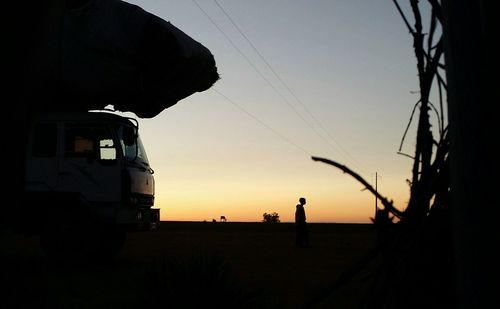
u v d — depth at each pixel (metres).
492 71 1.97
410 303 2.78
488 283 1.91
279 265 12.20
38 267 10.75
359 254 15.74
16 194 10.89
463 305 1.96
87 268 10.83
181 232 32.44
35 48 10.17
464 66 2.05
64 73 10.73
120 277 9.47
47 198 11.09
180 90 11.78
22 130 10.83
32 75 10.35
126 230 11.66
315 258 14.20
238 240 23.12
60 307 6.75
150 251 15.45
